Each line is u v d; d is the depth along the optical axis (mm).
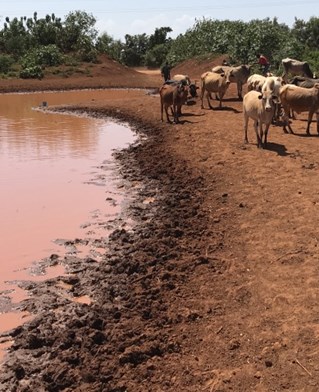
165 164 13820
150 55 62438
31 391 5305
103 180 13062
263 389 5000
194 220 9758
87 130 20094
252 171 12047
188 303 6758
